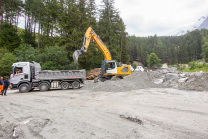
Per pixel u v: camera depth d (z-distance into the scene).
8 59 18.91
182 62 82.56
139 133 3.04
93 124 3.65
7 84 9.80
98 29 32.34
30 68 12.09
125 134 3.00
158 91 8.88
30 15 33.09
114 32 34.06
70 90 12.02
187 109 4.85
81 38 26.05
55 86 12.52
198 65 31.22
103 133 3.08
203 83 9.55
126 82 11.83
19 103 6.60
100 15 33.22
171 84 11.05
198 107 5.07
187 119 3.86
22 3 34.06
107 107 5.44
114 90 9.89
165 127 3.34
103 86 10.77
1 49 21.12
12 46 25.66
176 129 3.21
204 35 108.69
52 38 27.17
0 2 30.41
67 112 4.87
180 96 7.16
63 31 25.44
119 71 14.36
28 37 30.00
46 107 5.70
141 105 5.59
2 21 31.02
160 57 91.44
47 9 27.72
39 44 30.27
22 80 11.66
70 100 7.17
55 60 20.86
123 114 4.46
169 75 12.55
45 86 12.24
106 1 33.03
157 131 3.12
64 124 3.70
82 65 29.02
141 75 13.53
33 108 5.57
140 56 88.38
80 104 6.13
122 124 3.61
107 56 15.40
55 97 8.26
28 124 3.72
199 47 87.25
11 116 4.53
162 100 6.38
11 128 3.49
